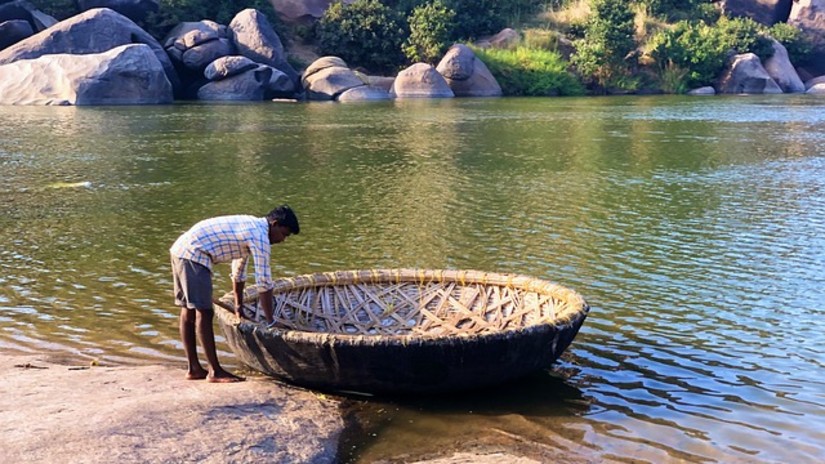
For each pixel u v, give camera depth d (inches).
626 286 330.6
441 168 627.5
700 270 353.1
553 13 1800.0
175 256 222.1
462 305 276.5
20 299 311.6
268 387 224.1
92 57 1144.8
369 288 282.2
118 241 401.7
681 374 243.3
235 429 195.8
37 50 1176.2
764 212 470.6
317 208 477.1
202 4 1413.6
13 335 273.0
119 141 762.2
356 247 390.9
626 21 1649.9
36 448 174.2
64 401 202.7
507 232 421.4
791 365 250.1
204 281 221.9
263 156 682.2
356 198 506.9
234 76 1291.8
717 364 251.1
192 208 477.7
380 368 217.6
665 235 415.8
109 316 293.3
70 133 810.8
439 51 1515.7
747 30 1759.4
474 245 395.5
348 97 1339.8
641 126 955.3
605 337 273.4
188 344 228.2
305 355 220.2
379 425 211.3
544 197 514.6
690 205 490.6
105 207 478.6
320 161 658.2
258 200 499.8
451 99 1395.2
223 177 579.2
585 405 222.7
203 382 225.9
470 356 217.0
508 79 1582.2
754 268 356.2
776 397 227.3
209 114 1032.8
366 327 268.2
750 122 1010.1
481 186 551.8
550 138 828.6
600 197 515.2
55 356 254.4
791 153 721.0
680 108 1237.1
